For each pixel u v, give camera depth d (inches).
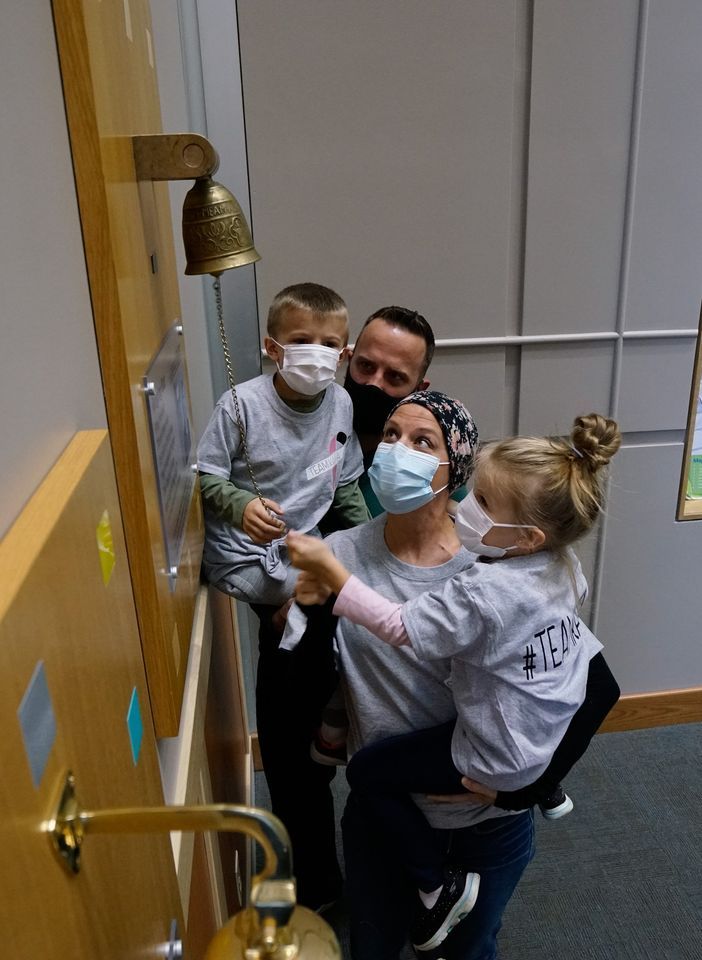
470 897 51.1
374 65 72.4
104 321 28.0
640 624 99.3
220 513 55.4
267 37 70.6
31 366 20.7
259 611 61.9
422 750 48.8
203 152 33.3
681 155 79.4
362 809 52.9
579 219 80.1
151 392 33.0
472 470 51.1
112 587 25.1
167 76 55.8
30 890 15.8
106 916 21.2
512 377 85.9
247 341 80.4
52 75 24.2
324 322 56.1
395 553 50.9
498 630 43.6
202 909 47.6
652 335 85.3
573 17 73.0
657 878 81.7
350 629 50.3
